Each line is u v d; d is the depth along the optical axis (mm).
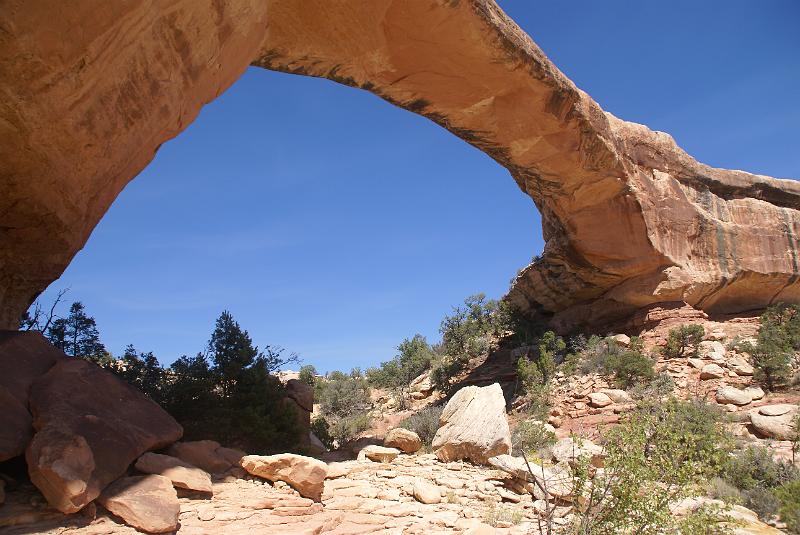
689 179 22094
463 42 12836
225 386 11555
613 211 19578
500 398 9781
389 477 8102
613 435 5359
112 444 5285
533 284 24578
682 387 15734
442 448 9391
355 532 5469
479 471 8602
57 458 4641
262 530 5062
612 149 17828
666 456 5082
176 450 6438
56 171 6230
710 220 21312
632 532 4785
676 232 20422
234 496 5910
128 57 6156
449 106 14992
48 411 5176
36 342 6172
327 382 29578
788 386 14805
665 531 4902
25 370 5746
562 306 24125
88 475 4719
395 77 13500
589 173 18453
